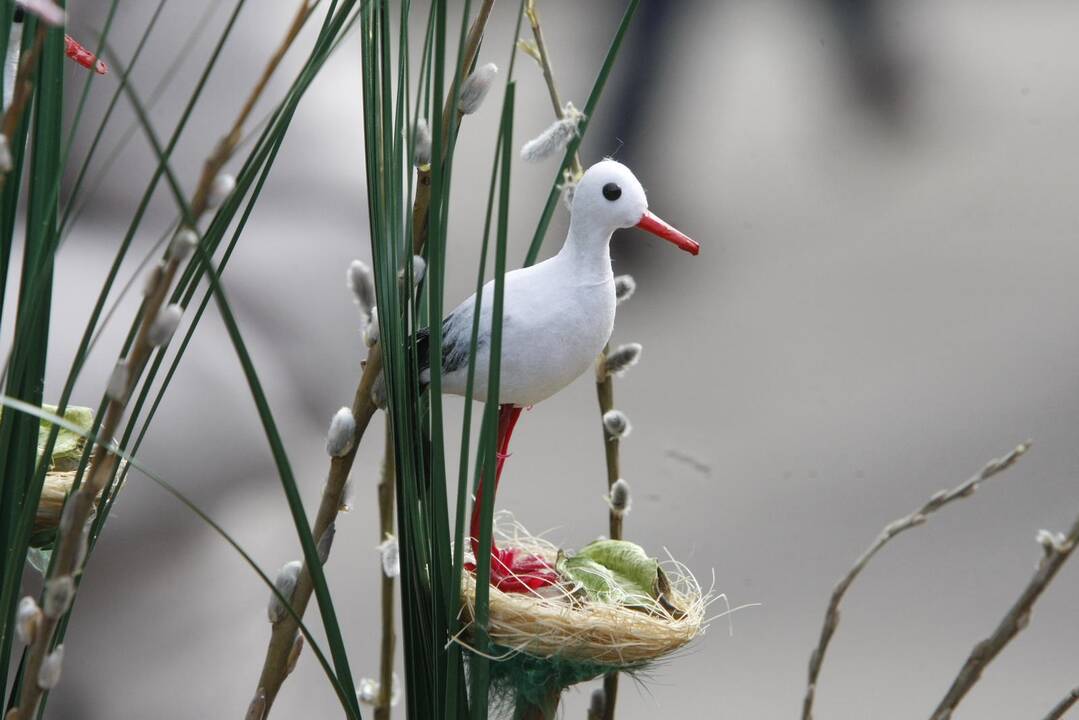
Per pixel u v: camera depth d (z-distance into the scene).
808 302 5.44
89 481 0.63
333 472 0.88
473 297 1.15
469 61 0.87
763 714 3.25
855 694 3.35
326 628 0.86
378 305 0.88
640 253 5.85
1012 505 4.18
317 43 0.85
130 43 2.39
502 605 1.08
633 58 6.80
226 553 2.21
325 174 2.71
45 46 0.77
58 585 0.63
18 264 1.85
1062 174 6.19
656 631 1.10
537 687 1.15
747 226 5.97
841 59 6.96
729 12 7.25
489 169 6.28
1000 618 3.66
